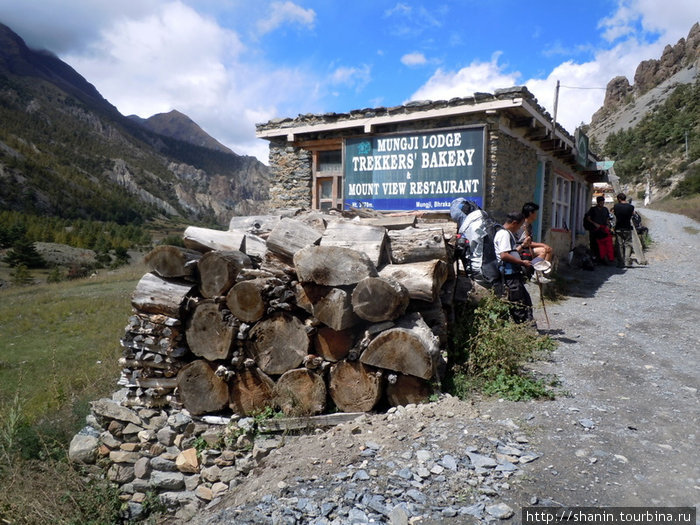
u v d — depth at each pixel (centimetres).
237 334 422
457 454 317
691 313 715
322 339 407
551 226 1195
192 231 467
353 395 399
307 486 306
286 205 1046
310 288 397
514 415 372
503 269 516
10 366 1039
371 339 389
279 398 417
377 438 353
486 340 453
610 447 321
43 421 631
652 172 8275
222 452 423
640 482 279
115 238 8588
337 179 998
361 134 938
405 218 521
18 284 3944
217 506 346
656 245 1778
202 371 439
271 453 382
